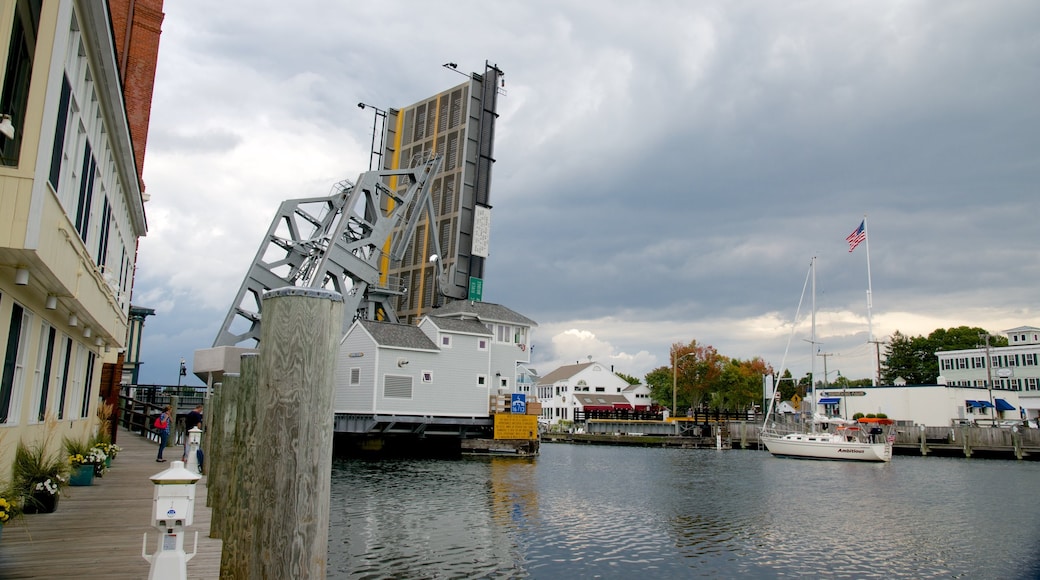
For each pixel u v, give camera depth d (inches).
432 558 638.5
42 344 466.3
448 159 2546.8
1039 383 3070.9
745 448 2778.1
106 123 522.6
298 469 129.9
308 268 1823.3
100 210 556.1
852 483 1438.2
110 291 586.9
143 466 789.9
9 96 307.4
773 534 825.5
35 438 462.3
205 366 1137.4
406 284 2630.4
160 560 203.2
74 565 330.6
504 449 1925.4
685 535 803.4
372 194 1900.8
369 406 1721.2
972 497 1208.8
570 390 4402.1
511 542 725.9
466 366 1913.1
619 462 1934.1
